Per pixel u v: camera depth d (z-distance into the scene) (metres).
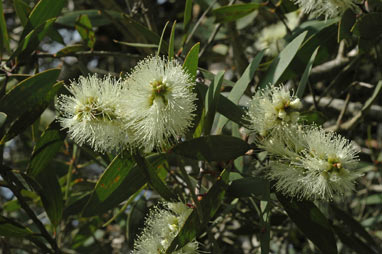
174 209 0.48
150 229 0.48
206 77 0.53
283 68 0.48
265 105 0.46
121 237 0.76
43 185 0.52
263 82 0.49
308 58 0.53
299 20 0.64
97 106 0.45
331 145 0.45
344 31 0.51
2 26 0.53
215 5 0.71
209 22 0.72
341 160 0.45
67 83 0.69
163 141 0.46
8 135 0.49
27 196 0.62
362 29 0.51
